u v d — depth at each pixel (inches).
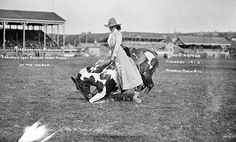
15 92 433.7
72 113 312.7
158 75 719.7
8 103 354.3
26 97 396.2
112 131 258.2
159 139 242.4
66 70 810.8
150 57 369.7
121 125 275.0
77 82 363.6
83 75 360.5
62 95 412.8
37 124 270.1
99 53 1750.7
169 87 507.8
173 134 255.1
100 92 358.9
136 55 367.9
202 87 512.4
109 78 355.3
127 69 350.9
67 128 264.4
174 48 1887.3
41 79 596.1
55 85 511.5
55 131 254.8
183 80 618.2
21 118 291.0
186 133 258.5
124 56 353.7
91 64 1068.5
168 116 309.7
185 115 313.4
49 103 354.6
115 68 355.3
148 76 368.5
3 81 551.8
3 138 237.0
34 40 2046.0
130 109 333.4
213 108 345.1
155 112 324.5
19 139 237.0
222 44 1849.2
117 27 364.8
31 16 1882.4
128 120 291.4
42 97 396.5
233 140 244.7
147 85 372.5
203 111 331.6
